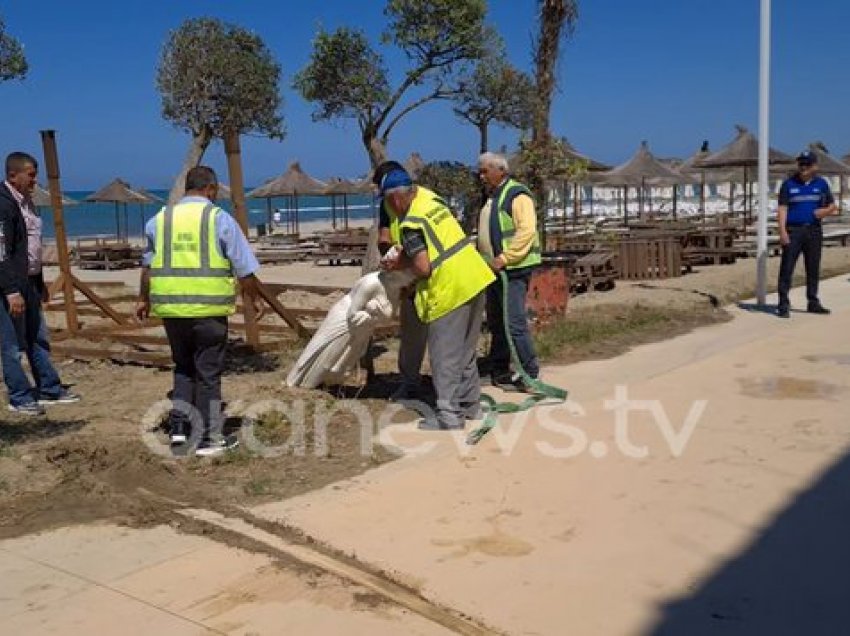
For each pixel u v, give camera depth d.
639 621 3.54
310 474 5.30
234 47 13.57
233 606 3.69
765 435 5.89
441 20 13.14
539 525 4.50
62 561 4.16
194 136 13.78
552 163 11.41
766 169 11.57
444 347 6.05
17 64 9.61
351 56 13.19
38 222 6.99
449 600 3.73
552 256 11.70
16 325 6.78
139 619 3.60
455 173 13.47
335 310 6.86
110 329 10.22
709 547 4.20
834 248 22.02
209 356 5.60
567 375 7.73
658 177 30.28
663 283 14.55
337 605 3.69
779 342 9.08
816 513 4.57
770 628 3.47
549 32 11.20
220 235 5.52
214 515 4.67
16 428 6.23
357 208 81.69
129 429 6.18
